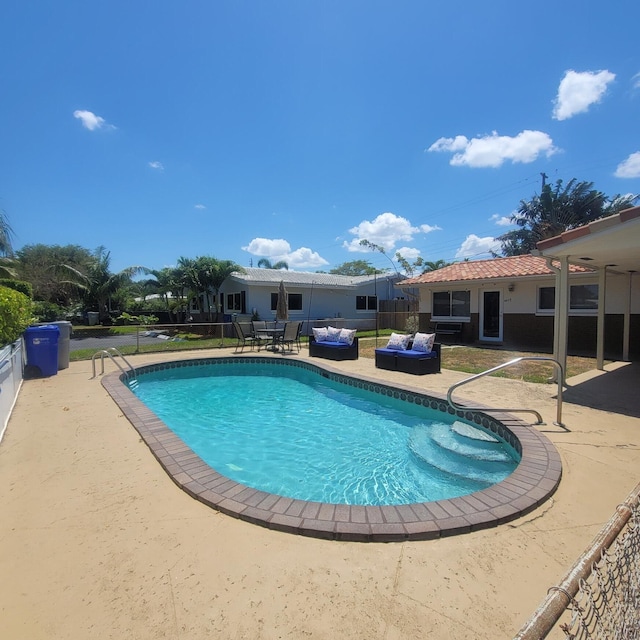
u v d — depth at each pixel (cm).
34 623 185
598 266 868
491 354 1150
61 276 2406
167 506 297
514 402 601
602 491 323
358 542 253
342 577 219
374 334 1911
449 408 616
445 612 192
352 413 686
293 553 240
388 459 481
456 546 249
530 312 1313
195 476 340
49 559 233
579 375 813
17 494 316
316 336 1180
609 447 417
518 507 289
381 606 196
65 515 284
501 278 1307
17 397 649
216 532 263
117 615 190
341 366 978
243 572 222
